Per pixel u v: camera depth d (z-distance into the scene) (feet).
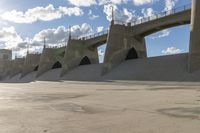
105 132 30.25
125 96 82.64
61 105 60.64
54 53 407.64
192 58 171.01
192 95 78.38
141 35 265.34
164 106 53.52
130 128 32.19
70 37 338.13
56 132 30.68
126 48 261.24
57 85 200.54
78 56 338.75
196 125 33.30
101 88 137.49
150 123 35.32
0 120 39.45
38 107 56.95
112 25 257.34
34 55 464.24
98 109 52.01
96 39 322.75
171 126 32.86
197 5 173.68
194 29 173.06
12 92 117.70
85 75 275.39
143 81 183.21
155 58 224.33
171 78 173.58
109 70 248.73
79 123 36.42
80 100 73.31
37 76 397.80
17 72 509.76
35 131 31.30
